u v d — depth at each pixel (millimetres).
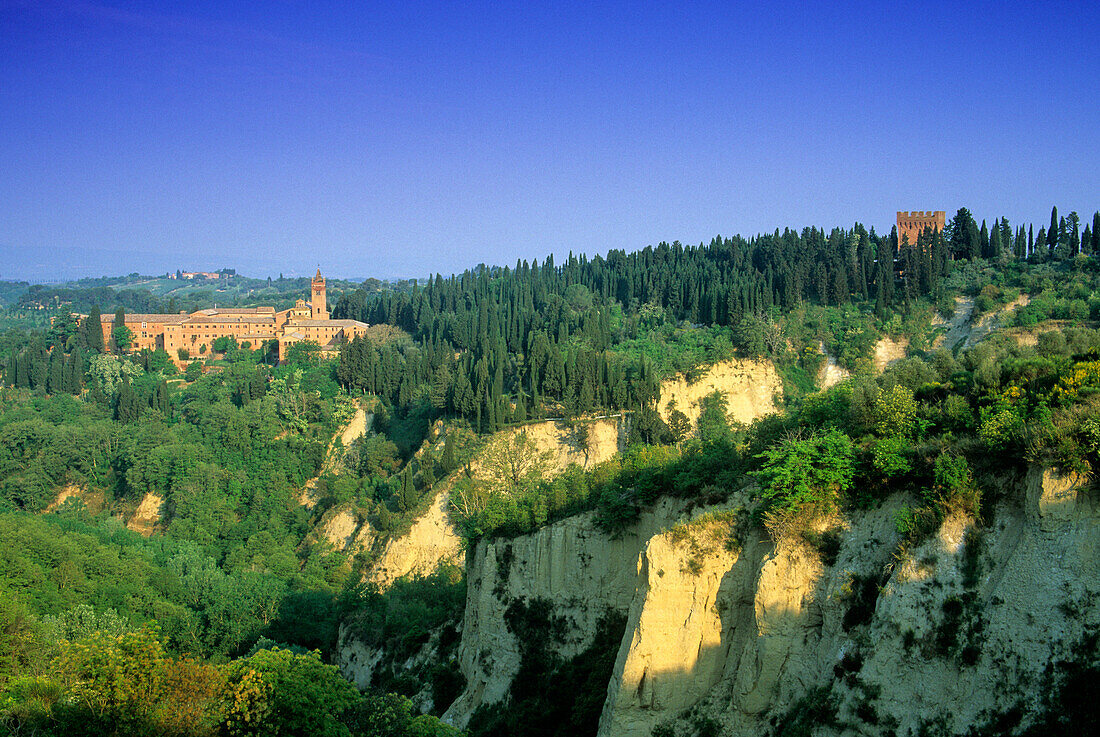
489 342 166000
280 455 147125
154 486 139750
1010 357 58250
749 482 45594
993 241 176625
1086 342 63469
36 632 58531
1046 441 33281
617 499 57219
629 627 44312
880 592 35125
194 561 108625
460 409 130875
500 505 66875
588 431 123875
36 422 152375
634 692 41938
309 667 47531
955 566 34062
